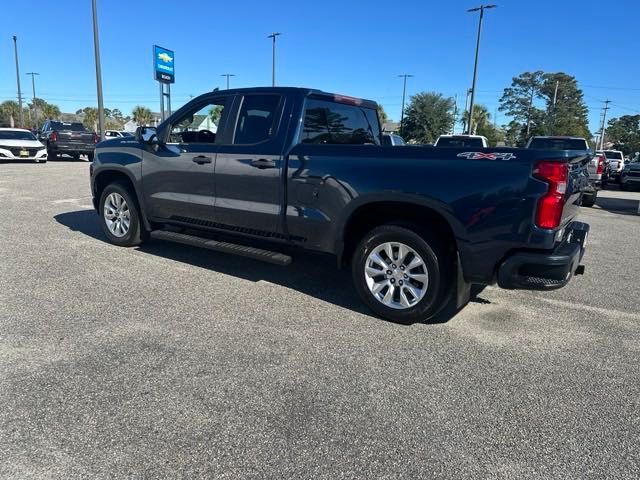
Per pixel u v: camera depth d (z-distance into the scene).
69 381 3.18
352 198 4.26
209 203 5.35
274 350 3.72
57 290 4.86
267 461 2.50
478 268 3.84
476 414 2.97
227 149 5.13
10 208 9.27
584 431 2.83
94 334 3.89
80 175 15.85
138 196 6.14
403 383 3.30
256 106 5.02
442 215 3.88
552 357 3.75
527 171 3.59
